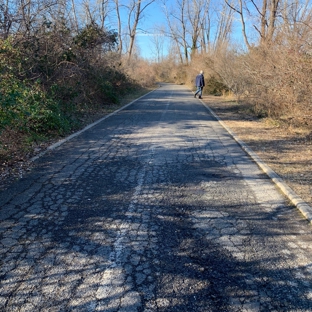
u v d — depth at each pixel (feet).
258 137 30.81
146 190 16.96
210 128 35.94
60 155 23.15
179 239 12.15
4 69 26.63
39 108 27.27
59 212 14.02
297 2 41.01
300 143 28.19
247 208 15.11
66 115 33.68
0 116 20.58
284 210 14.98
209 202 15.66
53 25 37.86
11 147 22.24
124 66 77.61
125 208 14.66
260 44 44.52
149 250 11.33
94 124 36.11
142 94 86.33
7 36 29.48
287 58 32.22
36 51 32.94
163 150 25.44
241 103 55.36
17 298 8.82
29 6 34.32
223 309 8.70
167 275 10.02
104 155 23.48
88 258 10.74
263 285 9.72
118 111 47.83
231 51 64.54
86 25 47.06
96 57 48.52
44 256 10.78
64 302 8.73
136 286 9.45
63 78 36.76
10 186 16.88
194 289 9.43
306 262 10.93
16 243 11.50
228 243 11.99
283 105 34.86
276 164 21.88
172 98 74.95
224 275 10.12
